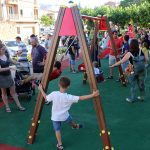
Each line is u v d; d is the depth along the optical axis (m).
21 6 36.34
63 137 3.65
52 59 3.30
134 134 3.67
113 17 31.22
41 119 4.32
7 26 30.02
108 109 4.66
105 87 6.20
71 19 3.16
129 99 5.02
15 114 4.58
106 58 10.72
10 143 3.54
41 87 3.38
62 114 3.24
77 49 11.01
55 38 3.25
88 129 3.88
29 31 38.16
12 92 4.71
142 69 4.79
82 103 5.03
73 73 8.04
